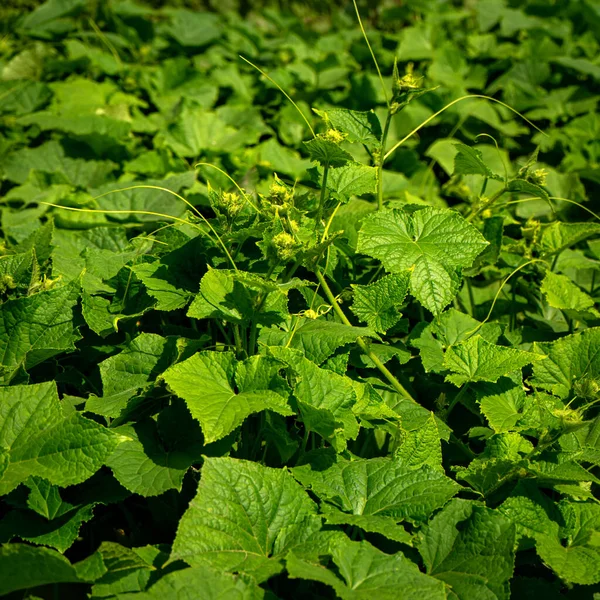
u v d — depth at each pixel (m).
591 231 1.08
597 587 0.86
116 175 1.44
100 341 0.98
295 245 0.85
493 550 0.80
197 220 1.07
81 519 0.82
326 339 0.91
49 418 0.85
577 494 0.85
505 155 1.55
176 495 0.90
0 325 0.92
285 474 0.83
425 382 1.03
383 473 0.85
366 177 1.01
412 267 0.95
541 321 1.13
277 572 0.77
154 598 0.73
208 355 0.85
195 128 1.47
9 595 0.81
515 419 0.93
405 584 0.76
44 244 1.01
